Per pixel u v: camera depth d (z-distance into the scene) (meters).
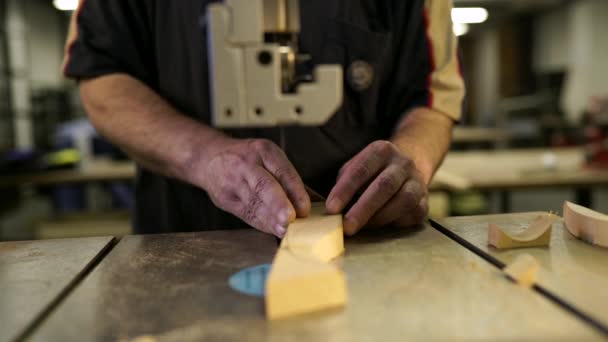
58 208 3.63
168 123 0.89
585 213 0.69
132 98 0.94
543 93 6.45
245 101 0.51
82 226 2.64
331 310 0.46
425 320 0.44
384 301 0.48
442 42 1.05
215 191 0.75
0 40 5.89
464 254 0.64
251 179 0.70
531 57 8.41
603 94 6.45
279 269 0.48
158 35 1.00
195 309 0.48
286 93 0.54
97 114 0.96
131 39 1.01
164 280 0.57
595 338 0.40
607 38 6.35
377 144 0.79
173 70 1.01
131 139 0.89
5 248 0.71
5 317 0.47
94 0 0.99
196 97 1.00
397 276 0.55
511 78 8.59
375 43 0.98
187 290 0.53
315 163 1.00
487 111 9.29
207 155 0.79
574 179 2.04
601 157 2.39
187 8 0.97
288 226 0.66
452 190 2.13
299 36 0.97
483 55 9.60
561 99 6.36
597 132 3.00
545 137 5.77
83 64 0.97
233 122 0.52
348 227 0.70
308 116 0.52
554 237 0.71
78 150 3.48
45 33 7.19
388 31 1.00
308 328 0.43
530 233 0.68
